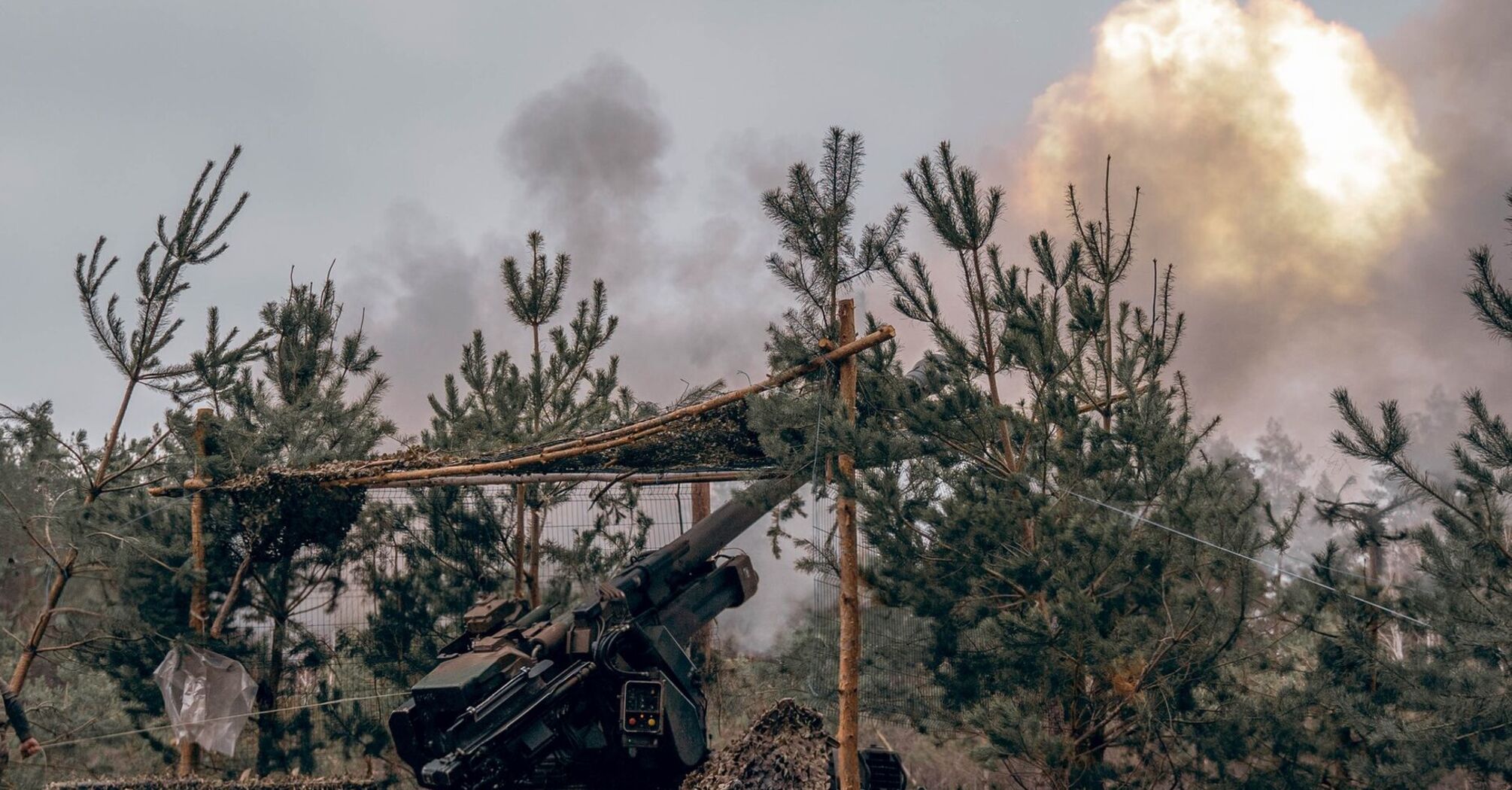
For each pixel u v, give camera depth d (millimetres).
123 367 13922
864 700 11609
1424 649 9500
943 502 11164
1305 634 11078
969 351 12148
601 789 10734
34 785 12641
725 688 16281
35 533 13406
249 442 14148
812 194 11125
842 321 10945
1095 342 12094
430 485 13352
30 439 13953
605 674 10719
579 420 15852
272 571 14984
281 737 14219
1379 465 9422
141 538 13609
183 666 13594
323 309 16188
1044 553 10789
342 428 15211
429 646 14898
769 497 12109
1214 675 10609
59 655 14281
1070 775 10438
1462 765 8805
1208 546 10500
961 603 11125
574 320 16156
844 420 10625
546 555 15695
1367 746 10070
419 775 9859
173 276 13984
